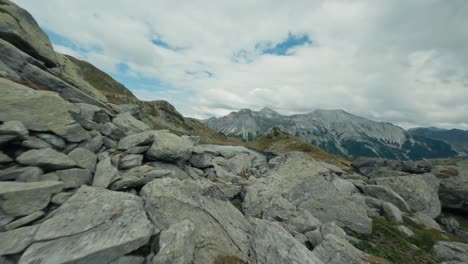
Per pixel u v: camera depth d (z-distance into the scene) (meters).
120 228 11.90
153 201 15.52
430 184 33.28
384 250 20.48
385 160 54.12
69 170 16.89
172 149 27.56
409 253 20.38
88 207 13.05
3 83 17.08
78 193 14.37
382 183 34.44
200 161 34.31
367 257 15.95
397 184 33.19
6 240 10.07
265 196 25.11
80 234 11.02
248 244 16.31
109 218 12.59
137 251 11.46
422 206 30.48
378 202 28.67
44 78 26.48
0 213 11.16
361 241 21.48
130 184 19.19
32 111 17.67
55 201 13.49
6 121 16.02
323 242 16.78
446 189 34.22
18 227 11.21
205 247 14.13
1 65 22.47
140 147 25.73
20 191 11.97
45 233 10.67
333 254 15.59
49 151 16.62
